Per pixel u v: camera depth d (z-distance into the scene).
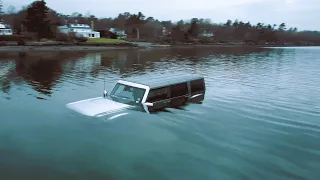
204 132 9.54
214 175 6.60
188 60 44.66
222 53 68.69
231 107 13.16
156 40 142.12
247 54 64.75
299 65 36.66
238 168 6.98
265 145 8.55
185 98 13.91
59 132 9.21
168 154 7.70
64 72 27.02
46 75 24.62
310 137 9.31
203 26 199.25
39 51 63.34
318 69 31.56
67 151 7.81
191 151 7.94
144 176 6.52
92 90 17.39
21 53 55.94
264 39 182.12
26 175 6.54
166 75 14.84
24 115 11.34
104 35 127.00
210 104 13.62
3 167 6.91
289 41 193.38
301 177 6.59
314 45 180.62
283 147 8.43
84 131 9.23
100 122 9.89
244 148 8.27
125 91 12.41
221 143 8.62
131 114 10.72
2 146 8.19
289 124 10.74
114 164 7.07
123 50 77.75
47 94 16.00
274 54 65.62
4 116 11.19
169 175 6.57
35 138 8.77
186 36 151.75
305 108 13.27
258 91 17.52
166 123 10.23
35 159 7.36
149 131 9.34
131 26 176.38
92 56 51.69
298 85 20.06
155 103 12.00
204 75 25.72
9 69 29.06
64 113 11.16
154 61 42.06
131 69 30.50
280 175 6.66
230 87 19.00
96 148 7.99
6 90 17.22
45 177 6.46
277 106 13.62
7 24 126.56
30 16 89.00
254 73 27.39
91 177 6.46
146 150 7.91
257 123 10.77
